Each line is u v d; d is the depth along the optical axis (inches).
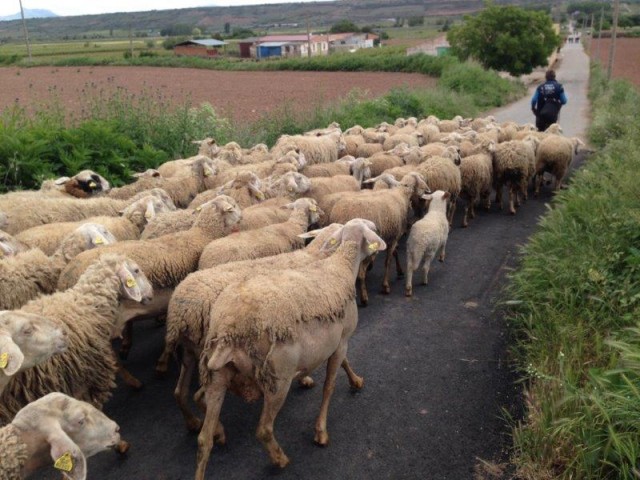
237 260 258.4
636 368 189.2
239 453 205.8
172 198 400.8
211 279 212.8
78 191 384.8
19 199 331.9
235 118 895.1
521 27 1659.7
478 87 1330.0
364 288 317.7
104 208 346.0
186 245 264.7
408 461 200.4
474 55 1711.4
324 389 212.4
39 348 181.2
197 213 313.0
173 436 214.5
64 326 202.8
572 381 211.8
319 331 193.3
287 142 510.0
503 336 281.9
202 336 205.6
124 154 514.3
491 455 201.6
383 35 5142.7
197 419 216.2
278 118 771.4
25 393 190.2
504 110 1203.2
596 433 182.9
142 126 567.8
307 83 1606.8
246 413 228.4
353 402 233.1
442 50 2316.7
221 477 194.2
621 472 170.9
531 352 251.1
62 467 148.9
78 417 161.0
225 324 179.3
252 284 191.9
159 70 2212.1
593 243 307.7
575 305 271.4
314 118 790.5
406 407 229.3
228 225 284.4
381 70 1977.1
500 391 237.9
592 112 1066.1
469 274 360.8
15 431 152.4
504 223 468.4
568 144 533.6
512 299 307.9
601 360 230.1
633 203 329.1
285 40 3971.5
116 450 204.4
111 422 169.0
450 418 221.9
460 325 294.5
